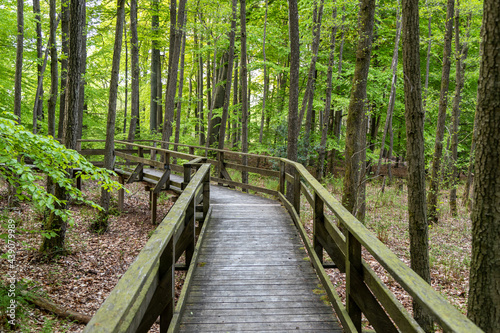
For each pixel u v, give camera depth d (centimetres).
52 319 486
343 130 2400
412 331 175
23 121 1316
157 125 2234
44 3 1518
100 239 835
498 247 305
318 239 415
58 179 446
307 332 292
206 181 607
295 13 990
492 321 308
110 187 505
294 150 1020
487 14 304
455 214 1208
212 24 1341
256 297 353
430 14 1112
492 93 301
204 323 303
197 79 2506
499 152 299
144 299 201
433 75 1670
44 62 1176
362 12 772
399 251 833
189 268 388
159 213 1099
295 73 1005
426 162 1608
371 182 1750
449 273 712
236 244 509
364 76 786
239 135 2206
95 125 1720
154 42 1995
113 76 960
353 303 284
